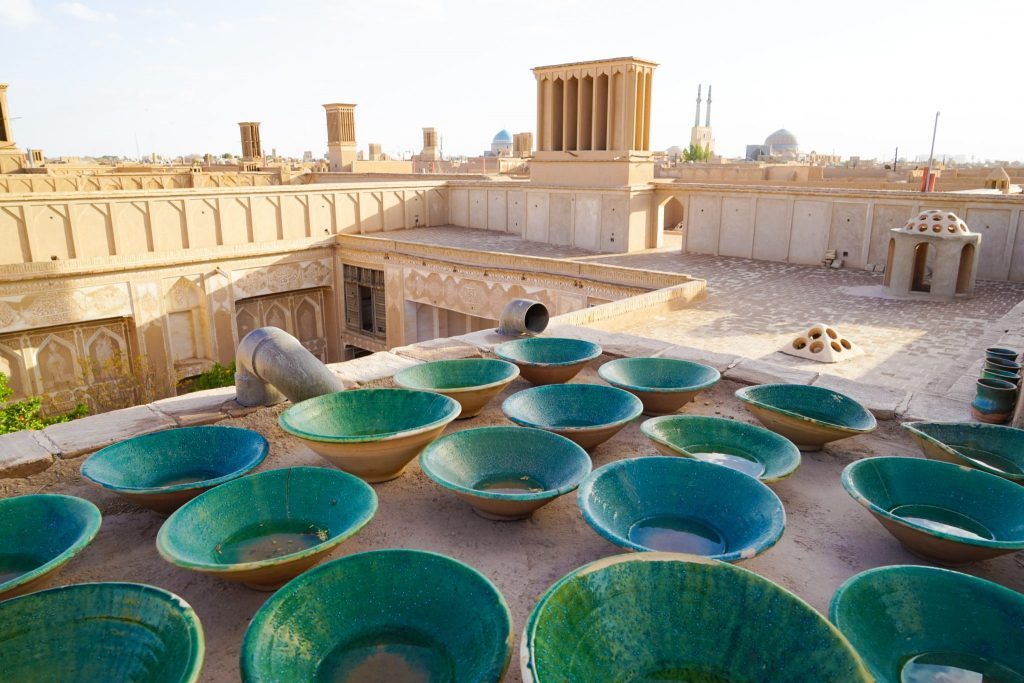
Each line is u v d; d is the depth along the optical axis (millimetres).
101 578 2721
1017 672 2135
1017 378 4484
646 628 2127
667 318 9672
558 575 2752
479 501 2930
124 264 14438
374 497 2748
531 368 4906
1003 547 2514
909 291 10977
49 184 19094
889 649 2205
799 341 7805
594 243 16688
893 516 2721
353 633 2236
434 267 15906
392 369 5145
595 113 16297
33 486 3412
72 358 14258
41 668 1994
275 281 17172
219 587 2664
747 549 2373
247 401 4344
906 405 4492
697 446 3760
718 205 15648
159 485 3352
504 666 1872
